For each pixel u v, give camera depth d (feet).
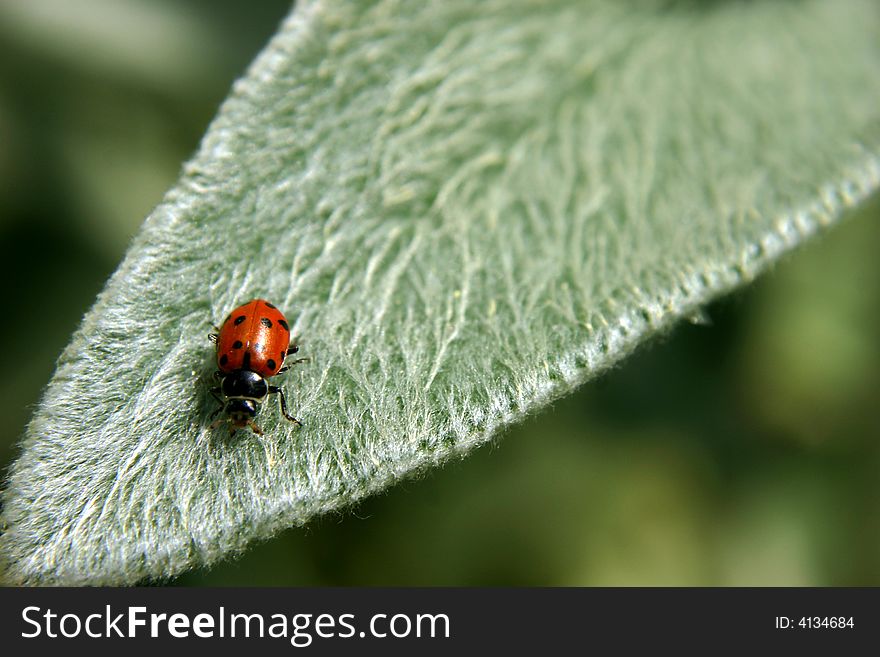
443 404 0.39
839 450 0.49
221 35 0.47
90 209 0.46
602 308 0.40
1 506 0.38
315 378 0.40
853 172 0.43
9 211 0.46
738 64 0.46
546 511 0.48
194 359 0.40
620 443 0.49
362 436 0.39
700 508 0.50
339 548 0.48
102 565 0.38
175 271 0.40
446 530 0.48
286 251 0.41
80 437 0.39
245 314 0.40
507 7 0.45
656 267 0.41
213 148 0.41
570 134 0.44
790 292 0.48
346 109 0.42
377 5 0.43
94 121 0.47
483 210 0.42
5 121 0.46
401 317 0.41
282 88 0.41
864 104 0.45
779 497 0.49
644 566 0.48
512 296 0.41
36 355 0.45
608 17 0.46
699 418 0.49
